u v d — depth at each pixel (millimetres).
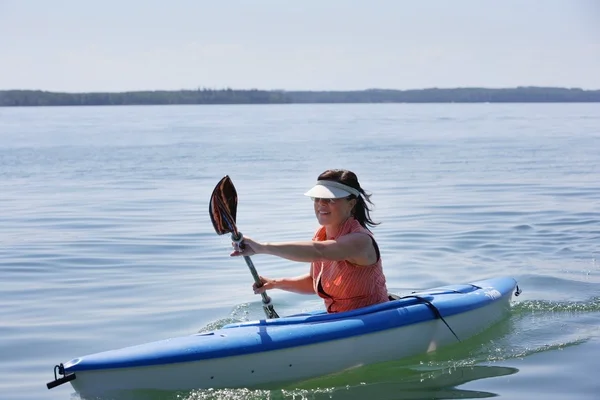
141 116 68562
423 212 11375
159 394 4395
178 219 11133
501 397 4449
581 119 49750
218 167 18859
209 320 6172
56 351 5445
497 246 8859
